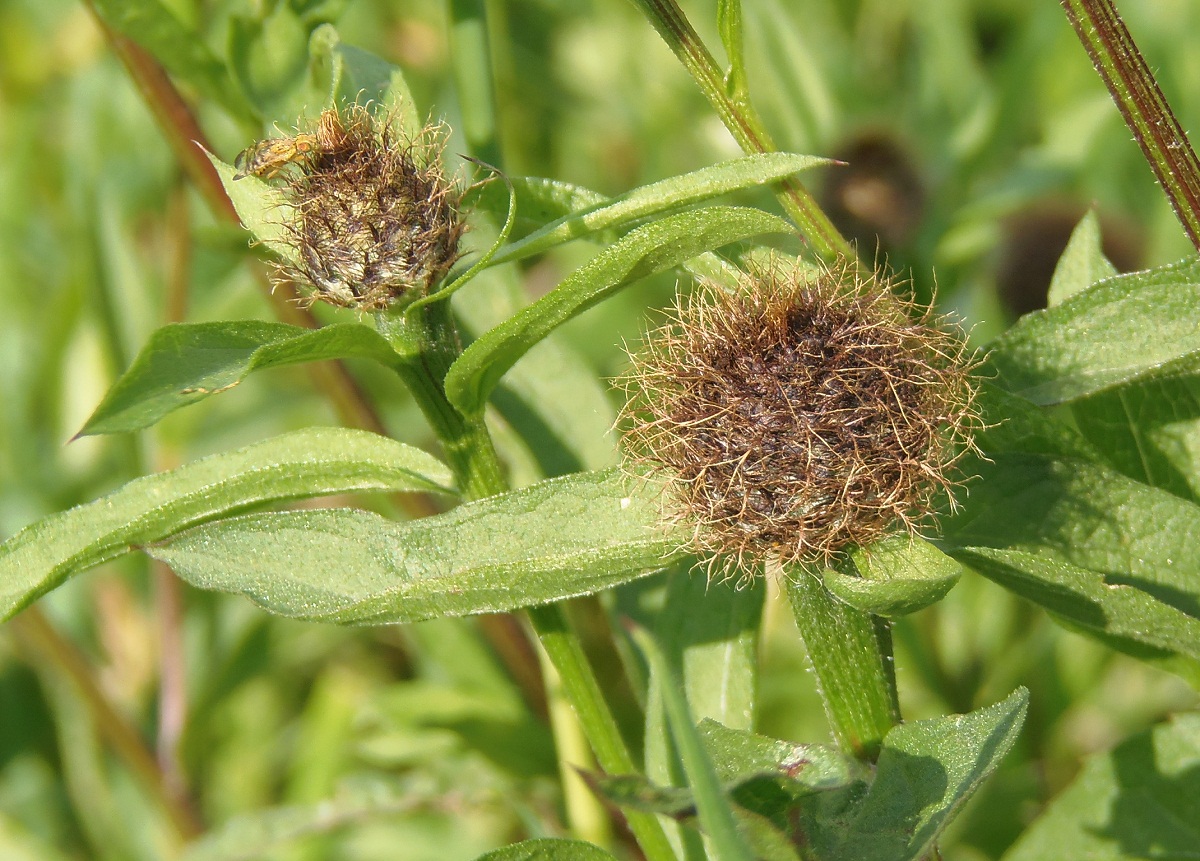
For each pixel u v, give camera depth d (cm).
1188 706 42
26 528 34
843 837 33
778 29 44
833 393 34
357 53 37
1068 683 42
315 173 34
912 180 43
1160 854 37
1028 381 35
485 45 38
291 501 35
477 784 41
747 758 33
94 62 56
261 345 34
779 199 35
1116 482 35
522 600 34
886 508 34
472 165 37
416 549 34
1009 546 35
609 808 39
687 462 34
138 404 33
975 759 33
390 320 34
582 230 34
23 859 43
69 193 50
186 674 44
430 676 43
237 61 38
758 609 36
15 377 49
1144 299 35
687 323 34
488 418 38
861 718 34
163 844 44
